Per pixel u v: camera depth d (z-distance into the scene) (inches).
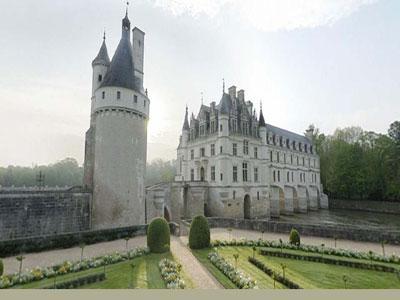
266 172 1384.1
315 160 2060.8
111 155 718.5
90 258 429.1
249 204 1275.8
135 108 763.4
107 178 712.4
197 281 331.3
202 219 539.8
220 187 1161.4
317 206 1961.1
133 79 787.4
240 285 307.0
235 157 1227.2
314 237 639.1
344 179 1903.3
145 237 649.6
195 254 482.6
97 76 848.9
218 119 1216.8
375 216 1552.7
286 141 1772.9
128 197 723.4
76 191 700.0
